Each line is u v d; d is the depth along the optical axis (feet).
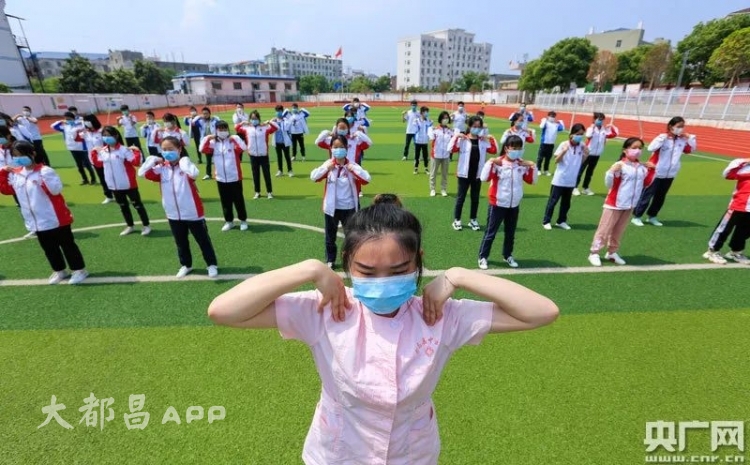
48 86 126.21
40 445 8.63
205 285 15.84
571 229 22.74
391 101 217.36
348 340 4.01
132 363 11.10
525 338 12.13
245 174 38.45
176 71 317.01
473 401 9.69
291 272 3.88
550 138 36.24
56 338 12.24
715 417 9.33
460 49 369.91
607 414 9.34
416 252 4.04
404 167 41.52
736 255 18.10
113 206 27.37
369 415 4.09
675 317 13.35
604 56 140.26
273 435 8.77
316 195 30.27
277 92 224.74
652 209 23.12
